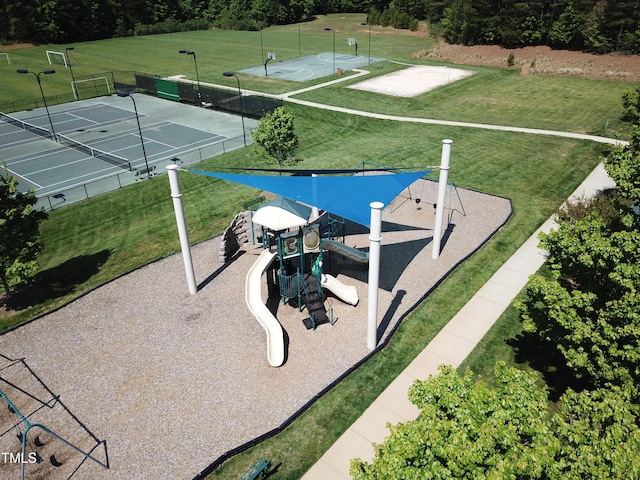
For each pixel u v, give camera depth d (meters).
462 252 22.91
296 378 15.69
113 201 30.28
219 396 15.09
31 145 42.44
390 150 37.00
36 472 12.92
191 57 82.12
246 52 85.69
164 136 43.78
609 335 11.27
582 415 9.53
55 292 21.39
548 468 7.80
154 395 15.24
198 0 124.69
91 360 16.83
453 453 7.90
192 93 55.47
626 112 41.72
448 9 85.56
